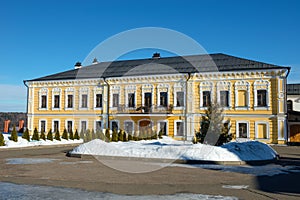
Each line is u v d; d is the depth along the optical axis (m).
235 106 30.67
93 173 11.21
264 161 14.62
